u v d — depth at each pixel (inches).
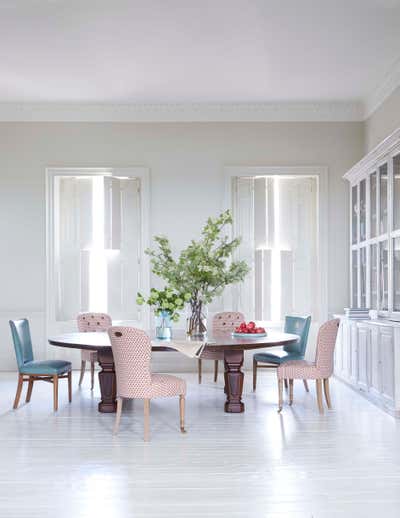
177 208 345.4
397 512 135.0
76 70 285.6
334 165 344.8
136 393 200.2
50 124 345.1
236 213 349.1
